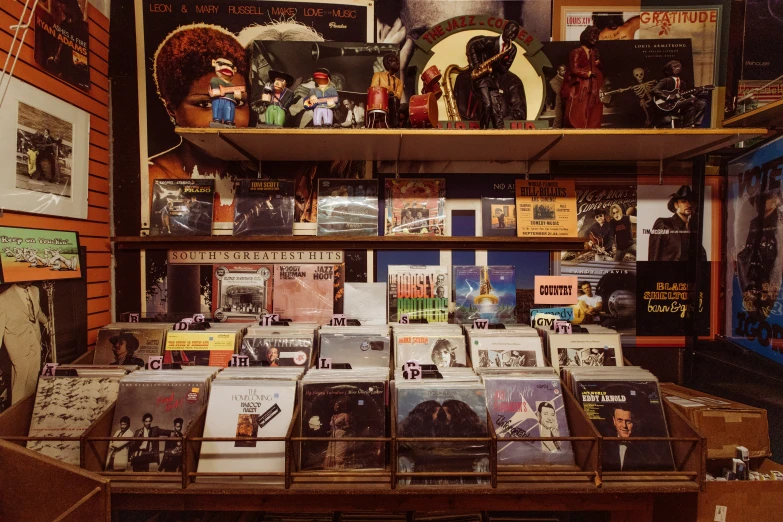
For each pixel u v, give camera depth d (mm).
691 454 1293
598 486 1248
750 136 1530
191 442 1290
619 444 1357
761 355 1682
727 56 1845
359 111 1836
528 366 1597
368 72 1849
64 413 1409
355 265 1905
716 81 1876
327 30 1893
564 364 1623
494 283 1891
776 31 1710
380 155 1823
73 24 1640
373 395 1392
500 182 1910
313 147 1705
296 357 1588
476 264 1910
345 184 1896
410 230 1893
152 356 1622
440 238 1804
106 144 1856
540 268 1917
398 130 1509
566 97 1698
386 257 1908
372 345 1616
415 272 1881
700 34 1874
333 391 1385
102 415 1335
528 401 1432
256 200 1881
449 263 1908
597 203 1914
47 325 1521
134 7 1869
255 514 1646
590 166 1903
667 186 1907
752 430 1521
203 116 1893
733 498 1421
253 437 1280
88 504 1104
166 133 1890
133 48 1875
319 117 1662
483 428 1342
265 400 1372
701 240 1906
